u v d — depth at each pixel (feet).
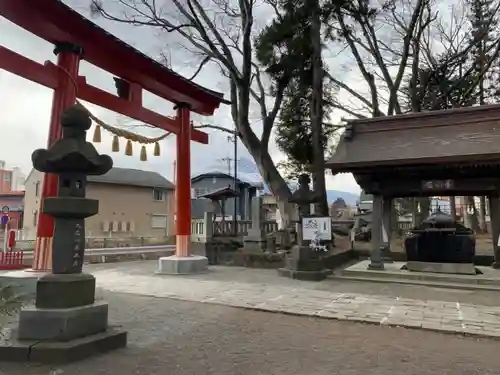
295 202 39.11
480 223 113.80
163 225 115.55
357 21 59.93
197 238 53.06
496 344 17.11
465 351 16.06
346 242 62.54
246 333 18.42
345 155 36.35
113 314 21.91
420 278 33.94
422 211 71.46
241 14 55.11
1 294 15.48
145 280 34.37
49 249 25.39
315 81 55.01
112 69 30.89
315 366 14.17
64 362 13.93
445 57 76.38
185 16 51.08
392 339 17.65
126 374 13.16
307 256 36.35
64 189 16.12
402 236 77.41
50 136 25.48
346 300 26.00
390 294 28.35
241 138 58.13
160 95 37.86
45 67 25.08
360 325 20.10
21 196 127.34
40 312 14.74
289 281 34.24
